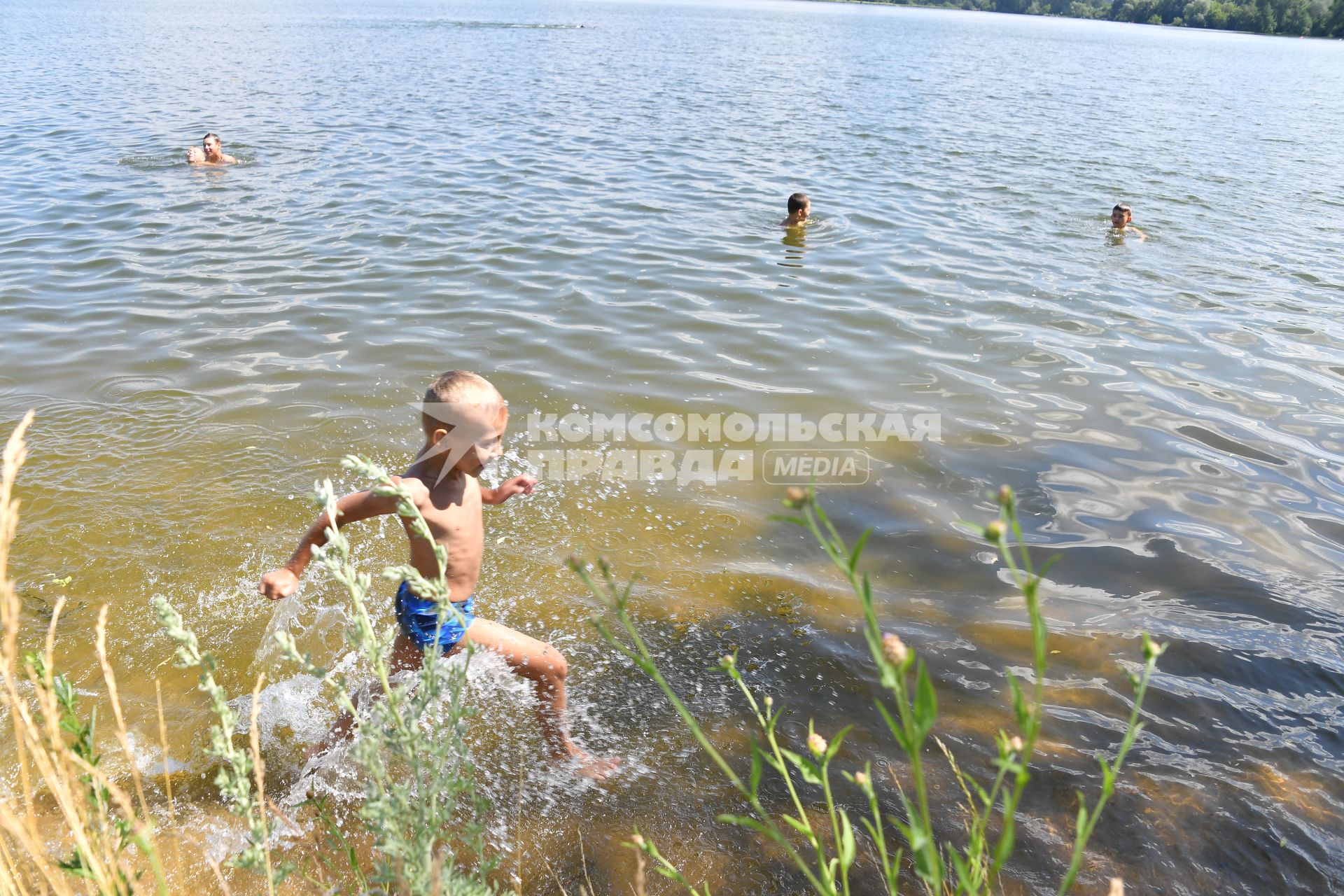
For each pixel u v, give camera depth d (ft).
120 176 36.78
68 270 25.62
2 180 35.50
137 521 13.89
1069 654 11.76
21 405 17.52
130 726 10.09
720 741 10.16
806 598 12.88
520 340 21.63
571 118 55.42
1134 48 179.01
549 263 27.45
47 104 54.39
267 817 8.95
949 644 11.91
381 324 22.29
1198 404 19.74
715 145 48.49
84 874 4.85
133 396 18.11
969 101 74.13
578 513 14.76
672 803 9.31
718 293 25.49
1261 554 14.20
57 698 5.34
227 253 27.50
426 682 6.46
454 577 9.85
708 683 11.07
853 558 3.76
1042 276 28.25
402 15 177.47
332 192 35.29
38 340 20.75
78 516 13.92
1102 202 38.70
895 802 9.33
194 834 8.71
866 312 24.58
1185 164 48.91
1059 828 9.03
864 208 35.96
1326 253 32.19
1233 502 15.76
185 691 10.75
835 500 15.46
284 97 60.44
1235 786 9.63
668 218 33.32
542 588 12.85
